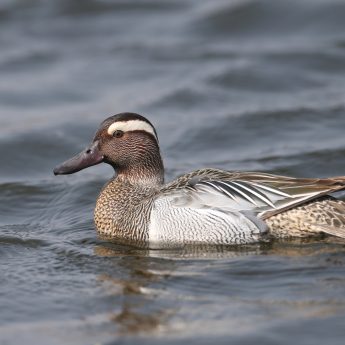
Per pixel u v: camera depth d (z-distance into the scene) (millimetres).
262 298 11500
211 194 13625
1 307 11633
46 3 30438
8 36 28781
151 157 14648
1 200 16938
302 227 13477
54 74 25688
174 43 28047
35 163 19547
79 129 21250
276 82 24281
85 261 13227
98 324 10977
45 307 11578
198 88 23875
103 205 14516
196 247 13578
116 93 24094
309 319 10797
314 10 28734
